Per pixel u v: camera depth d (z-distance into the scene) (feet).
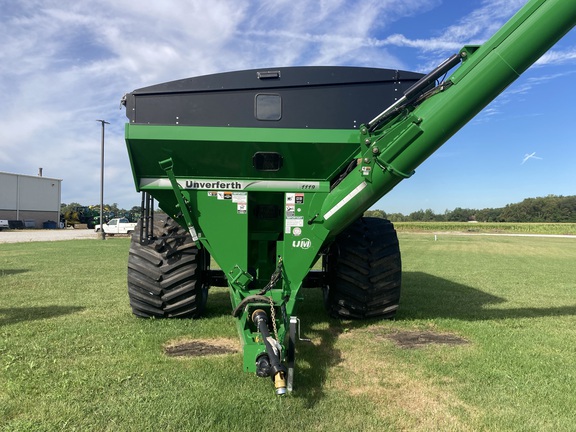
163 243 17.67
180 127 13.98
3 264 40.40
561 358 14.34
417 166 13.50
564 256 62.18
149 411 10.00
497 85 12.51
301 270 14.64
